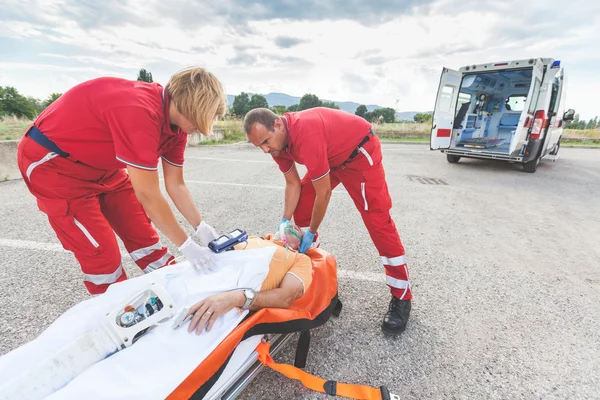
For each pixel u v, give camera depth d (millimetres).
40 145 1436
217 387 1259
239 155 9016
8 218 3600
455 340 1974
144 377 1068
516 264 2984
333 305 1771
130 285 1401
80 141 1416
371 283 2586
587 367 1788
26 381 1024
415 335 2006
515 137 6473
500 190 5730
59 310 2123
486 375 1715
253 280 1467
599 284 2668
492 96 9203
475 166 8164
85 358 1128
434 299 2402
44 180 1505
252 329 1346
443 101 7613
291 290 1524
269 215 4016
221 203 4434
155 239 2148
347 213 4270
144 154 1257
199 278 1469
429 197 5156
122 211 1954
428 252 3184
